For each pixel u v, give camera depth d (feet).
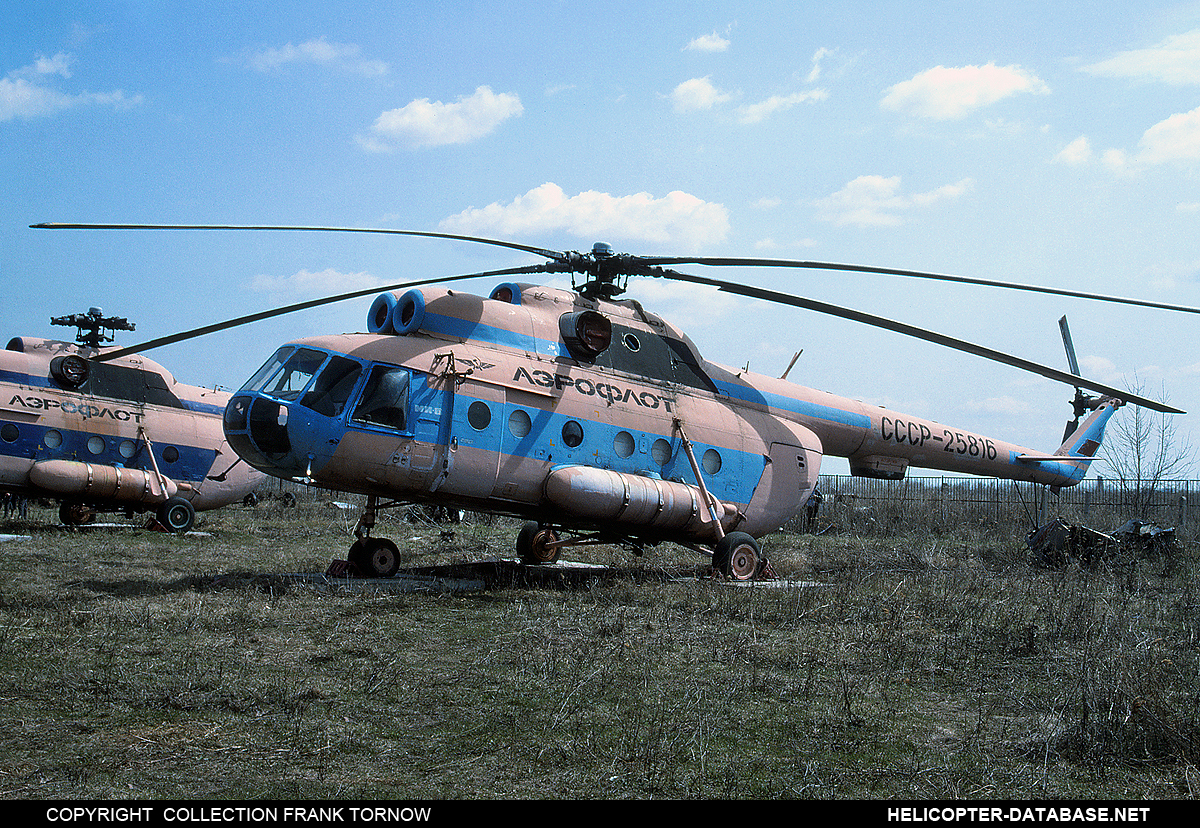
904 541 66.90
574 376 41.50
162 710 19.17
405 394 36.91
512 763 16.63
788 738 18.47
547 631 27.96
